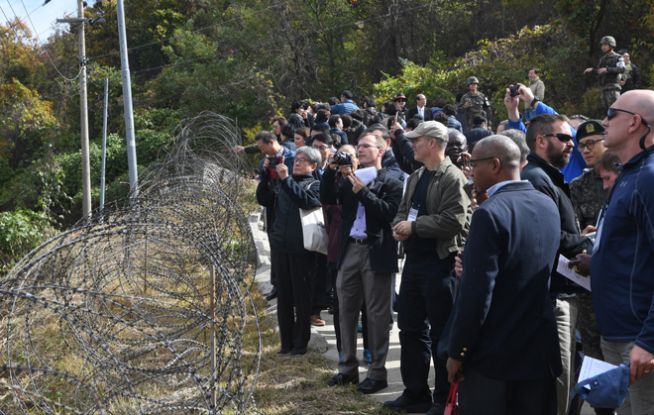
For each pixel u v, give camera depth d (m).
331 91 35.91
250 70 34.91
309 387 5.91
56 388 4.48
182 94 35.62
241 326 4.18
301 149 6.75
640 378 3.27
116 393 4.00
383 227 5.61
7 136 37.78
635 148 3.46
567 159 4.31
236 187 9.26
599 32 20.95
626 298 3.42
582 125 5.00
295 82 36.06
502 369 3.54
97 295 3.96
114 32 47.06
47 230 12.94
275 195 7.44
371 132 5.99
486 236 3.47
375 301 5.68
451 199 4.90
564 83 21.36
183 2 46.53
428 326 5.34
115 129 38.47
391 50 35.00
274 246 6.83
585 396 3.15
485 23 32.59
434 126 5.06
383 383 5.76
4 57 41.56
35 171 32.72
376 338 5.70
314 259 6.81
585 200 5.03
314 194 6.55
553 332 3.63
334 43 36.78
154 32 46.38
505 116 20.66
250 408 5.28
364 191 5.46
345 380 5.93
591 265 3.62
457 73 24.17
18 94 38.06
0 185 36.00
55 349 4.70
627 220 3.43
